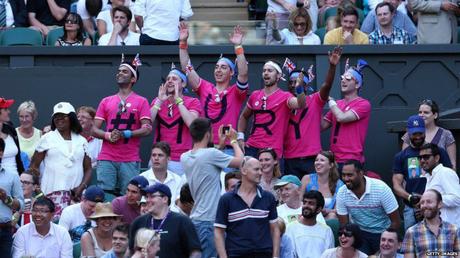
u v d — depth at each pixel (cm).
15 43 5538
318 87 5378
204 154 4081
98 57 5397
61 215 4469
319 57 5388
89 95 5347
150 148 5275
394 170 4738
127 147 4797
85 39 5553
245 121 4981
